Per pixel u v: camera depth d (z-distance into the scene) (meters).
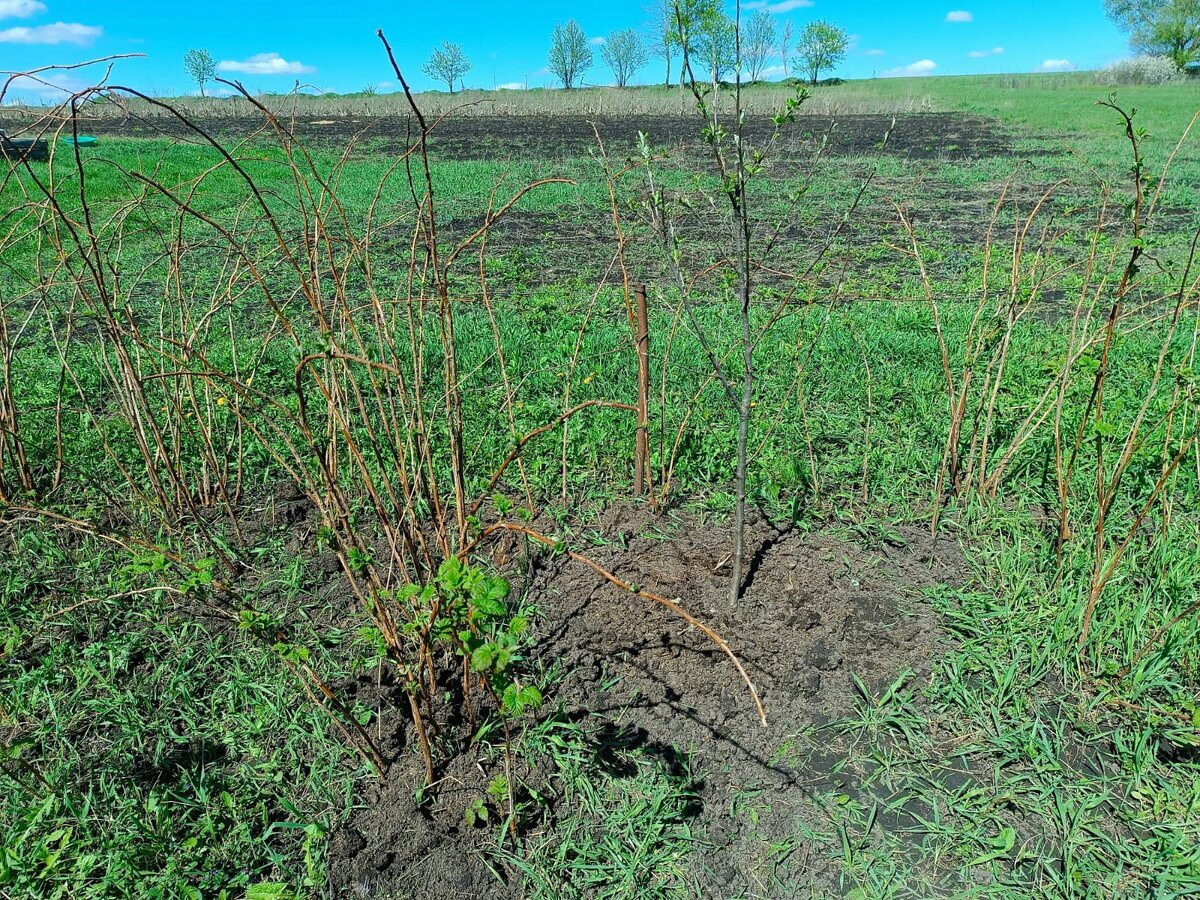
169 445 4.12
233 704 2.58
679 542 3.38
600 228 10.59
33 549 3.38
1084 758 2.34
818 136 20.58
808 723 2.49
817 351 5.33
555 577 3.16
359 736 2.44
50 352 5.69
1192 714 2.33
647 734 2.47
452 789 2.28
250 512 3.66
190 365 3.53
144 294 7.41
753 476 3.77
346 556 2.62
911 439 4.09
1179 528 3.28
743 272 2.64
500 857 2.10
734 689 2.62
